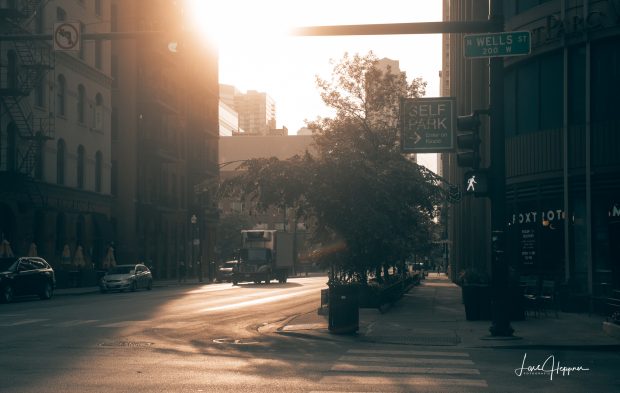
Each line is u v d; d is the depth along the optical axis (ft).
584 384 35.94
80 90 162.30
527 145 88.89
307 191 79.87
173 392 32.65
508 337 54.08
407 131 65.36
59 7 149.18
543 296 76.23
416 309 85.20
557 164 84.64
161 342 53.42
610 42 79.51
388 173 84.84
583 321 67.62
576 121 82.79
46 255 145.07
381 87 115.14
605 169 79.20
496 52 52.44
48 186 145.07
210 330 63.36
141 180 206.18
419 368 40.70
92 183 167.02
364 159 84.17
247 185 81.56
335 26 50.19
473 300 69.87
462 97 147.02
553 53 85.76
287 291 139.95
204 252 261.03
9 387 33.42
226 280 218.38
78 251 151.94
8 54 132.46
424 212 101.45
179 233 238.27
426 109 65.31
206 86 267.18
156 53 208.03
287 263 203.10
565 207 83.20
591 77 80.84
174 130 236.02
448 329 62.18
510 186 92.68
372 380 36.42
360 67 115.75
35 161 136.67
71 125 156.04
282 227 366.02
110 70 185.68
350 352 48.26
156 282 200.64
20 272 104.12
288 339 56.80
